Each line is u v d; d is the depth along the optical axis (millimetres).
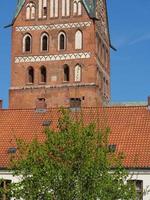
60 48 81438
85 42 80625
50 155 41125
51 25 82000
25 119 61375
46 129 42188
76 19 81250
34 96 81000
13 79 82000
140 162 53531
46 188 40281
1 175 55250
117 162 42094
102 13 86938
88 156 40469
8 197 41875
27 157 41406
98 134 41844
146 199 52188
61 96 80312
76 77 80312
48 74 81125
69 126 41938
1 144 58250
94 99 79438
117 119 59219
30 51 82188
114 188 40406
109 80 90062
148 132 56938
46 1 82688
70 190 40219
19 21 83062
